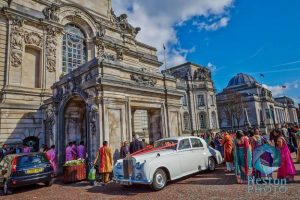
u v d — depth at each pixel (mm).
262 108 68688
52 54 24438
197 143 11641
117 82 13398
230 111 59062
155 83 16609
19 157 10750
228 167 11633
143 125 30312
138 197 8133
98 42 29375
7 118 20062
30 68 23500
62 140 15203
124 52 32562
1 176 10805
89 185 10906
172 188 9023
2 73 21344
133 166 9133
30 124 21031
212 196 7496
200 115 50656
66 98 15266
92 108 12508
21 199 9234
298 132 12727
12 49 21875
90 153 12586
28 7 24109
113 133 12859
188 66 53281
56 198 8938
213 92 53844
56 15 25812
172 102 17094
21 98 21562
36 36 23797
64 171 11961
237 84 77750
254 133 11289
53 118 16422
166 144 10836
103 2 33062
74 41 27969
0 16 21922
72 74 15539
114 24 33500
